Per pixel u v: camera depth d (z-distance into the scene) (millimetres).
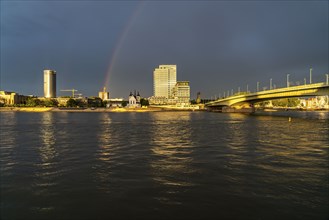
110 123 91438
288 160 27141
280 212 14453
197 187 18438
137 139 45969
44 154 31328
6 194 17359
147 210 14781
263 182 19469
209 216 14031
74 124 86500
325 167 24000
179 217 13945
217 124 84312
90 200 16203
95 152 32531
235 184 19047
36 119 118312
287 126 75000
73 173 22297
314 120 105938
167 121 102438
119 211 14711
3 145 39031
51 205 15570
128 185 18953
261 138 46625
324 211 14547
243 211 14594
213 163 25812
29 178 20875
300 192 17344
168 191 17641
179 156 29594
